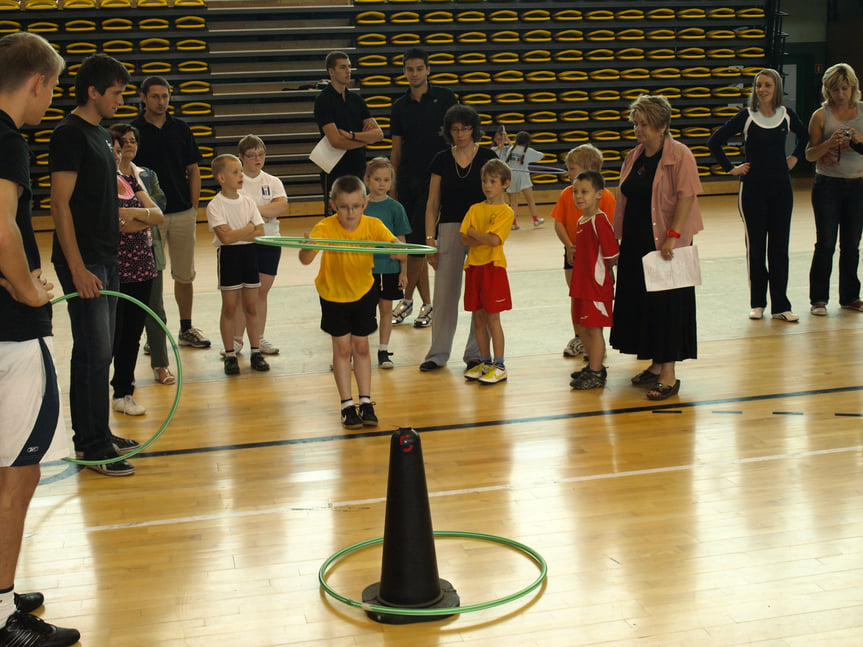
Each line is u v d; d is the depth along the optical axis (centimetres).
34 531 301
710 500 313
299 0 1402
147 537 295
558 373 488
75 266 328
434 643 227
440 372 498
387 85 1381
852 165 579
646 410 419
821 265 602
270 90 1356
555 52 1449
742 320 596
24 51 225
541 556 273
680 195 418
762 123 566
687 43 1477
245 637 232
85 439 355
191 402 450
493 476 341
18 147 221
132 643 230
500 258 456
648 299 436
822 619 233
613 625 233
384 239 396
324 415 424
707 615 236
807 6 1636
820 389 441
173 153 531
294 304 690
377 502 320
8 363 226
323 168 577
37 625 228
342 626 237
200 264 898
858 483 325
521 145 1130
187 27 1334
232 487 337
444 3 1415
